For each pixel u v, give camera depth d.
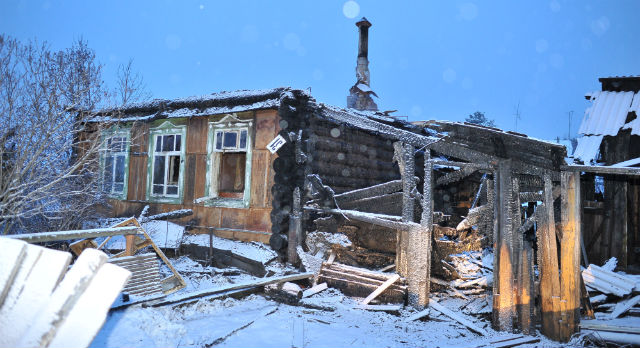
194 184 11.16
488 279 8.79
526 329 6.65
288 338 5.77
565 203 6.56
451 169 13.75
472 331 6.77
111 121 9.60
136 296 6.29
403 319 7.15
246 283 7.73
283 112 9.56
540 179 7.60
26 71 8.07
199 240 10.27
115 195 12.38
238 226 10.36
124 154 12.33
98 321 1.86
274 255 9.37
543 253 6.68
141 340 4.55
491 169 7.33
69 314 1.88
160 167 11.86
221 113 10.62
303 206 9.56
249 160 10.27
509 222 6.80
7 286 2.04
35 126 7.78
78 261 1.98
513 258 6.82
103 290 1.92
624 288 7.51
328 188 9.39
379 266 9.24
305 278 8.80
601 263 9.98
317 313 7.11
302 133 9.70
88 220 9.88
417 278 7.67
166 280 7.45
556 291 6.51
